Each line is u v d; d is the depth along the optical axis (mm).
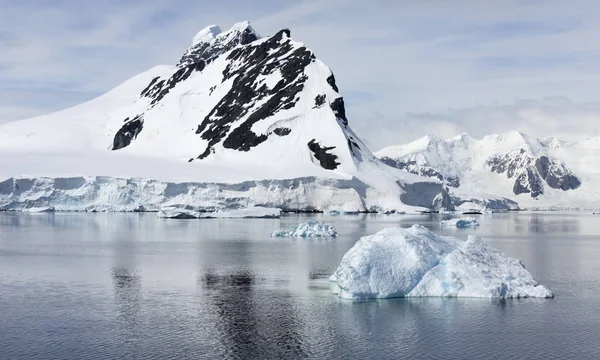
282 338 49531
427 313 55375
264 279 73625
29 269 81000
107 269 81125
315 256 93688
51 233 130500
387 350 46781
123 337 49844
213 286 69312
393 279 60594
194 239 119812
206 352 46344
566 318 54656
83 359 44844
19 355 45656
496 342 48469
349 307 57750
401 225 161000
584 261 92562
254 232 136000
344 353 46156
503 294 60438
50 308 58938
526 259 95125
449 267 61156
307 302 60812
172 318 55344
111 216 187500
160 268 81938
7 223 156500
